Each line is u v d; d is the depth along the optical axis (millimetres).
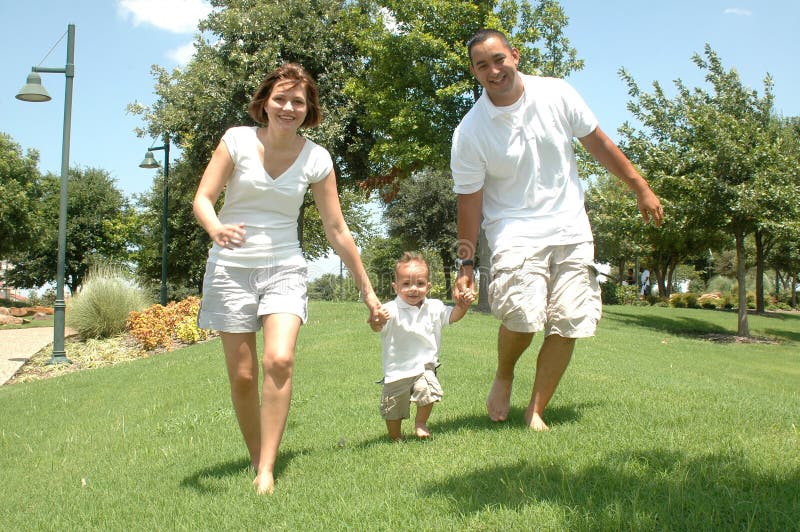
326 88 21734
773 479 2793
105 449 5281
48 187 48500
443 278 14750
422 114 19547
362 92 20656
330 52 21812
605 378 6621
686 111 19812
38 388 9742
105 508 3439
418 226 31969
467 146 4000
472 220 4152
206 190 3402
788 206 18625
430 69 19984
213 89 20672
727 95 20219
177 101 21656
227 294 3482
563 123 3936
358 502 2947
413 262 4051
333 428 4926
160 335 14789
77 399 8281
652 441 3520
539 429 4004
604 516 2432
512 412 4617
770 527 2318
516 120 3885
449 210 32219
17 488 4426
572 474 2967
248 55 20844
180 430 5590
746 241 42750
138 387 8500
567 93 3957
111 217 50625
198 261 38469
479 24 19625
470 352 8867
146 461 4609
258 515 2947
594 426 4027
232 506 3113
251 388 3627
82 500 3709
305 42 21375
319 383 7070
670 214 20000
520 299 3836
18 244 35500
